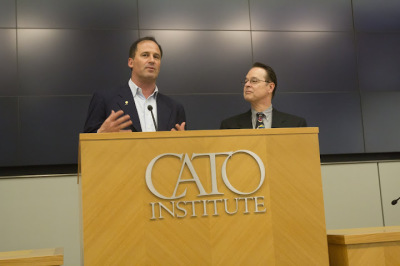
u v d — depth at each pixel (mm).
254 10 4887
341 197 4582
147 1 4707
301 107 4824
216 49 4770
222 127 3369
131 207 1676
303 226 1776
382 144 4910
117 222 1662
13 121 4355
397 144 4930
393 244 1847
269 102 3346
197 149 1741
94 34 4566
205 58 4738
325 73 4918
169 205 1695
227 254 1706
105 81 4531
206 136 1754
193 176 1723
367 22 5059
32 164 4336
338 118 4875
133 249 1657
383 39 5051
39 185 4129
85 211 1653
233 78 4762
